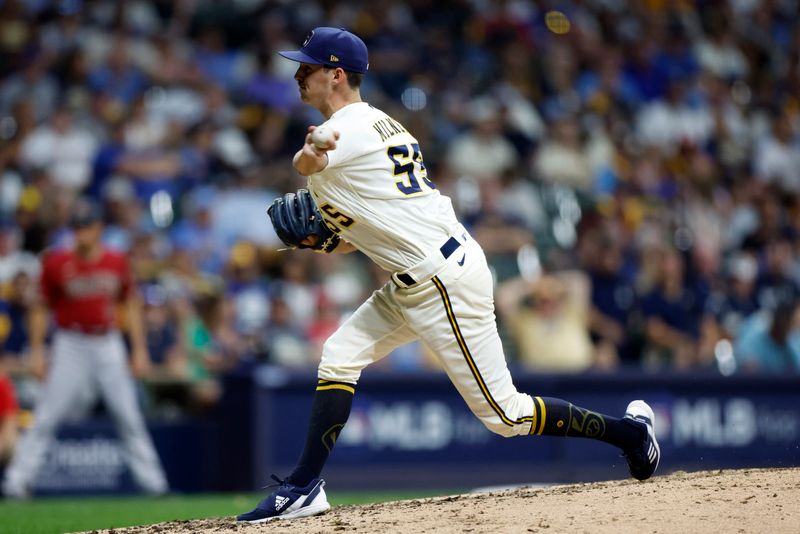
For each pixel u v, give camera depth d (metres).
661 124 63.06
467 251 18.08
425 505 18.97
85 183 49.75
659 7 70.94
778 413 42.84
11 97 53.47
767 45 73.31
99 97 52.41
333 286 45.59
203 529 18.50
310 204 19.14
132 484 38.06
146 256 43.12
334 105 18.41
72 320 35.75
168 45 56.16
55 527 26.20
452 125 58.47
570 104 61.84
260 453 37.28
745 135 66.75
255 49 58.16
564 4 67.69
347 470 38.19
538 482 40.34
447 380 39.69
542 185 55.28
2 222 47.94
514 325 44.03
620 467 41.25
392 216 17.77
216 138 52.38
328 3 61.97
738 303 49.88
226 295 43.72
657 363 45.50
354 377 18.94
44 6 56.84
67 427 37.41
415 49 62.38
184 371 40.09
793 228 59.06
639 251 51.22
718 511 16.58
